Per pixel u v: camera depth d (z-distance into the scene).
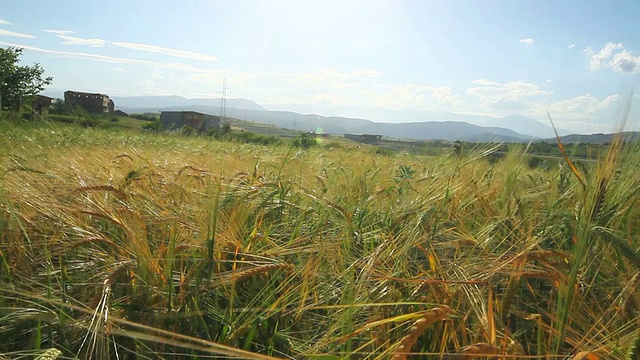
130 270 2.20
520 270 1.96
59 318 1.89
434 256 2.27
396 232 2.94
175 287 2.25
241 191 3.36
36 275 2.42
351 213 3.20
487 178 4.05
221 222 2.65
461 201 3.38
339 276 2.25
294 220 3.19
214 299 2.29
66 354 1.81
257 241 2.77
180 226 2.74
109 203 3.04
